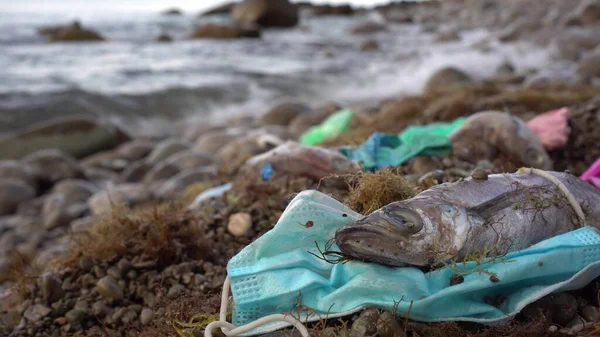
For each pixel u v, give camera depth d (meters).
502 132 0.48
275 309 0.27
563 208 0.29
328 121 0.84
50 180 0.98
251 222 0.42
